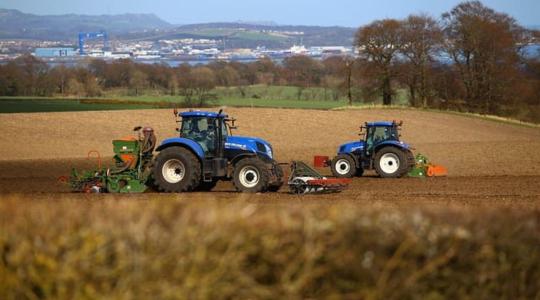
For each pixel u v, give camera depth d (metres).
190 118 60.38
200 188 65.25
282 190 63.47
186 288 15.89
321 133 149.00
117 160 59.84
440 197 53.38
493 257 16.88
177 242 15.95
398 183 70.44
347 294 16.22
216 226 16.03
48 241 16.20
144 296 15.97
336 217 16.42
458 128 173.75
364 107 199.62
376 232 16.34
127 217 16.44
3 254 16.52
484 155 111.31
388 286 16.27
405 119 180.75
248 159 58.94
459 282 16.70
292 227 16.12
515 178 75.31
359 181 73.38
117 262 16.02
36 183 76.19
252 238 16.00
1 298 16.36
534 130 179.38
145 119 156.62
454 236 16.56
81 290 16.06
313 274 16.08
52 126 143.12
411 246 16.38
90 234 16.11
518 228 17.08
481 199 51.66
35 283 16.31
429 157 109.50
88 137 133.62
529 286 17.22
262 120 160.88
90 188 59.47
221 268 15.91
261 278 16.11
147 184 59.78
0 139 127.25
